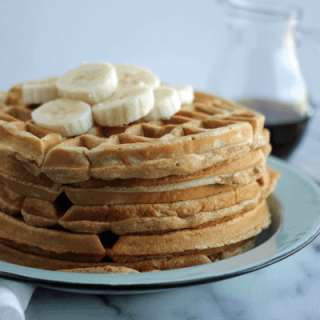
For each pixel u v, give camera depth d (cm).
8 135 43
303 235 45
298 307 44
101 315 42
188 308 43
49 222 43
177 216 43
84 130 44
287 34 63
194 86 114
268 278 46
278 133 62
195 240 44
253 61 63
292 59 64
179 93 48
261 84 63
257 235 48
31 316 42
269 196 52
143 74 49
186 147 42
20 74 109
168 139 42
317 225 46
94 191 43
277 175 50
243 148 44
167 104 46
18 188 44
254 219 46
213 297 44
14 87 51
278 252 43
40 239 44
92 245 43
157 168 42
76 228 43
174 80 114
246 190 46
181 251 43
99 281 40
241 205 45
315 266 48
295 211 49
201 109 49
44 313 42
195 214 44
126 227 43
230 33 65
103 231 43
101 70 46
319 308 44
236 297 44
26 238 44
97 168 42
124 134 43
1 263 41
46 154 42
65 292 44
